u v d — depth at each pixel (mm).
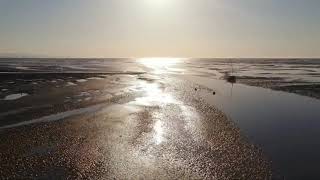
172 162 15242
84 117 23625
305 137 18984
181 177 13648
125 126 21312
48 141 17969
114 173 14055
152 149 16969
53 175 13758
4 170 14141
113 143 17828
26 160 15258
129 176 13773
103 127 20984
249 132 20047
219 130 20484
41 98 31328
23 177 13516
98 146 17312
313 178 13367
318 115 25234
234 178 13477
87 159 15516
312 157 15672
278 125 21844
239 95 36938
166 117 24078
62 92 35781
